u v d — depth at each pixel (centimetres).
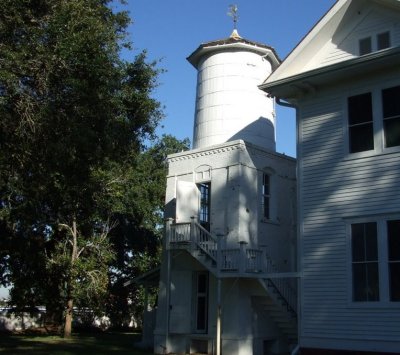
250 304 2038
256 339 2031
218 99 2558
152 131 1833
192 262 2188
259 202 2177
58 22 1359
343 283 1534
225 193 2138
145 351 2264
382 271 1459
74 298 3094
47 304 3206
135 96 1697
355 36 1684
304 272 1633
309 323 1588
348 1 1659
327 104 1688
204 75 2652
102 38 1454
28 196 2030
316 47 1756
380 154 1527
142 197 3666
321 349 1544
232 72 2575
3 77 1257
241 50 2606
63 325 3516
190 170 2297
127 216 3831
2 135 1414
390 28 1609
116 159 1752
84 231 3322
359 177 1560
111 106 1577
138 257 3966
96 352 2128
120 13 1722
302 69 1780
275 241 2205
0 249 2491
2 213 2239
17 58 1311
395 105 1535
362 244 1519
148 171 3791
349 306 1505
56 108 1436
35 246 2753
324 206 1622
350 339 1488
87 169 1653
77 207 2403
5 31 1348
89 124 1490
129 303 4159
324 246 1598
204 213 2258
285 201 2306
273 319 2114
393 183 1485
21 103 1363
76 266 2997
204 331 2128
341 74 1620
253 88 2573
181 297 2189
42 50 1348
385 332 1424
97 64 1380
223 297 2055
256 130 2512
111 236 3962
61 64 1383
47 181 1678
